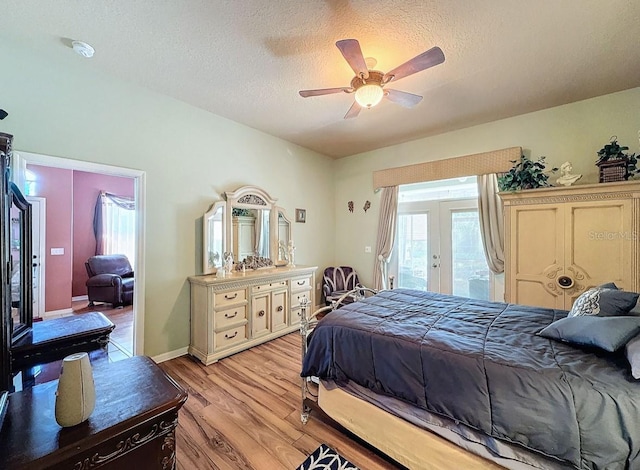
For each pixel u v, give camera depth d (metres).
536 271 2.88
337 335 1.92
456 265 4.09
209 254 3.42
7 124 2.21
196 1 1.78
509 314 2.08
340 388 1.91
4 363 1.42
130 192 6.64
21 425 0.98
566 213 2.71
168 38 2.15
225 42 2.19
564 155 3.22
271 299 3.70
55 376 2.36
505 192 3.01
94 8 1.85
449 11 1.85
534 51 2.26
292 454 1.80
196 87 2.90
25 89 2.28
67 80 2.47
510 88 2.85
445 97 3.03
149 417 1.04
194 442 1.89
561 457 1.15
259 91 2.96
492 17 1.90
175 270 3.20
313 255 5.03
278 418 2.15
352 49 1.77
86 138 2.58
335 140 4.45
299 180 4.74
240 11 1.86
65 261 4.78
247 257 3.89
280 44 2.20
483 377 1.35
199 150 3.40
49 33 2.11
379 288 4.68
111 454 0.97
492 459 1.34
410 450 1.59
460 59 2.37
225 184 3.67
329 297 4.64
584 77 2.65
